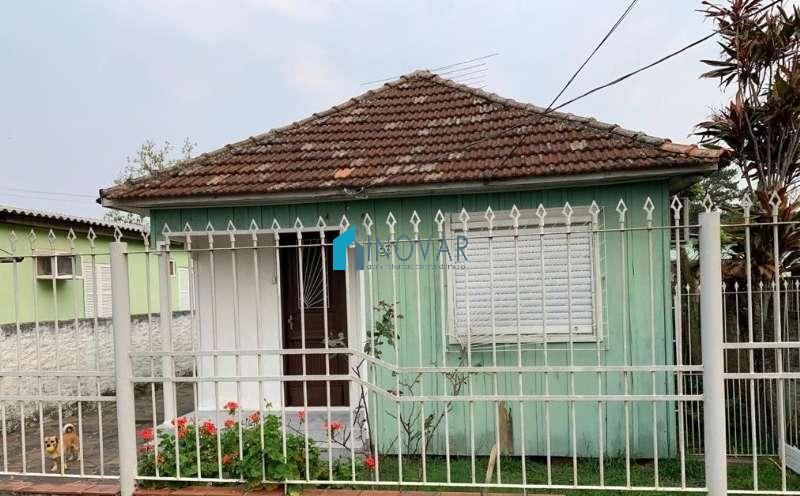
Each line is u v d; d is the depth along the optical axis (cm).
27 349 834
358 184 622
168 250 504
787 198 625
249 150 777
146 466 479
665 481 529
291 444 458
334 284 747
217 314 764
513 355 623
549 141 673
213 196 651
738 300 664
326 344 450
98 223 993
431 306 644
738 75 707
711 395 409
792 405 567
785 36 666
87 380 948
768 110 676
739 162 716
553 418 616
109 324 1022
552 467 585
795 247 619
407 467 562
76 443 588
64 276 881
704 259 413
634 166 573
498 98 811
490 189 620
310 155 735
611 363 609
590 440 611
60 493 468
